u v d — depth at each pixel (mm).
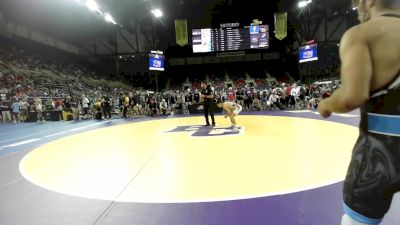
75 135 9430
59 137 9156
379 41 1030
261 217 2574
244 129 8469
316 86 18156
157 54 22938
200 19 30172
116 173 4348
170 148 6117
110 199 3230
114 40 31531
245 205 2859
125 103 17078
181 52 37125
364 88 987
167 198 3176
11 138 9484
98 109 16156
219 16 29875
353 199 1158
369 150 1094
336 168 4043
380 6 1120
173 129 9500
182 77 37406
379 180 1065
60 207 3059
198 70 37562
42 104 17812
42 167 4988
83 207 3029
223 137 7176
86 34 29969
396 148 1028
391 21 1058
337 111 1096
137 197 3256
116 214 2824
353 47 1048
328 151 5113
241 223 2479
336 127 8078
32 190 3668
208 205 2908
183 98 18172
